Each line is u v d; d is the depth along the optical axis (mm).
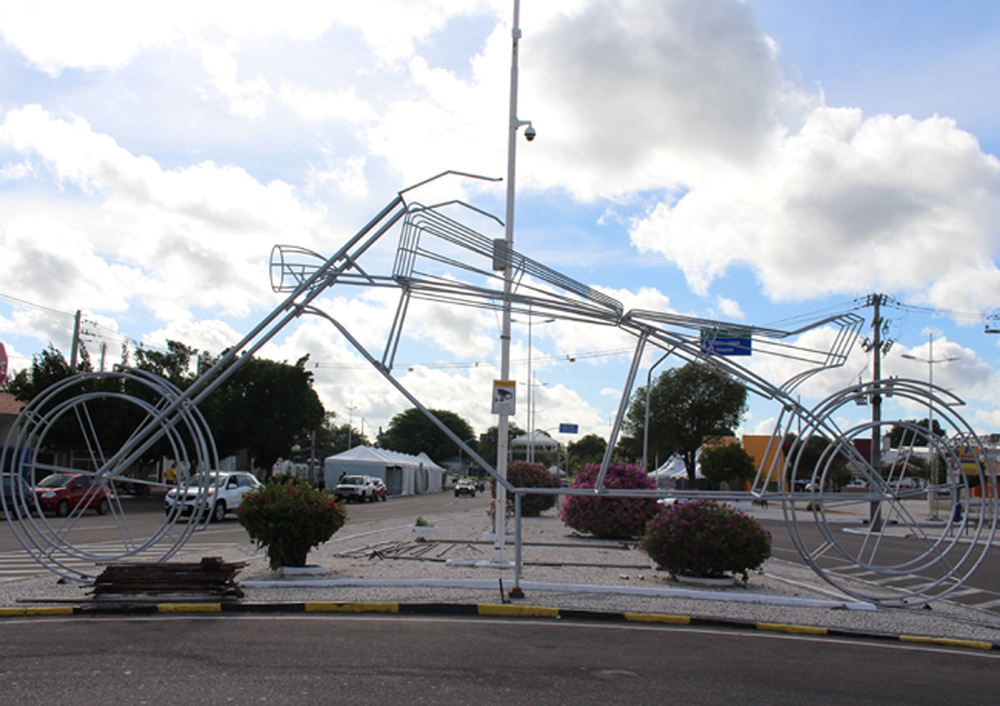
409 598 8680
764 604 9273
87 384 31922
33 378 31672
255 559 12742
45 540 9617
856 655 6984
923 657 7062
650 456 55250
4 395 34531
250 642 6609
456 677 5625
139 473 40719
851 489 56781
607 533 17719
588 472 18141
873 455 27250
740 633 7773
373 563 12047
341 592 9070
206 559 8703
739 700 5316
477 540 16984
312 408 42531
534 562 12688
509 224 12492
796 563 15578
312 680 5426
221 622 7527
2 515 22766
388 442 109500
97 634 6852
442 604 8312
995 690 5910
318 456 86000
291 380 41406
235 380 40656
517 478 24938
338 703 4910
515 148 12781
